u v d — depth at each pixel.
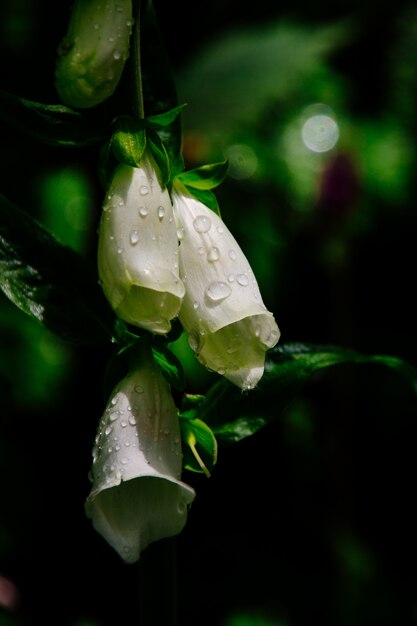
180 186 0.53
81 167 1.13
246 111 1.11
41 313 0.55
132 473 0.50
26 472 1.14
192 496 0.50
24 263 0.55
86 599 1.21
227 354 0.51
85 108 0.53
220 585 1.20
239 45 1.19
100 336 0.55
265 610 1.17
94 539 1.23
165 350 0.53
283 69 1.13
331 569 1.18
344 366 1.18
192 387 1.01
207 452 0.54
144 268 0.50
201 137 1.10
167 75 0.55
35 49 1.17
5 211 0.55
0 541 1.12
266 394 0.57
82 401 1.19
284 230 1.18
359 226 1.23
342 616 1.11
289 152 1.17
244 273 0.52
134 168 0.51
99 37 0.51
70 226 1.09
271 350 0.57
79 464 1.21
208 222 0.52
